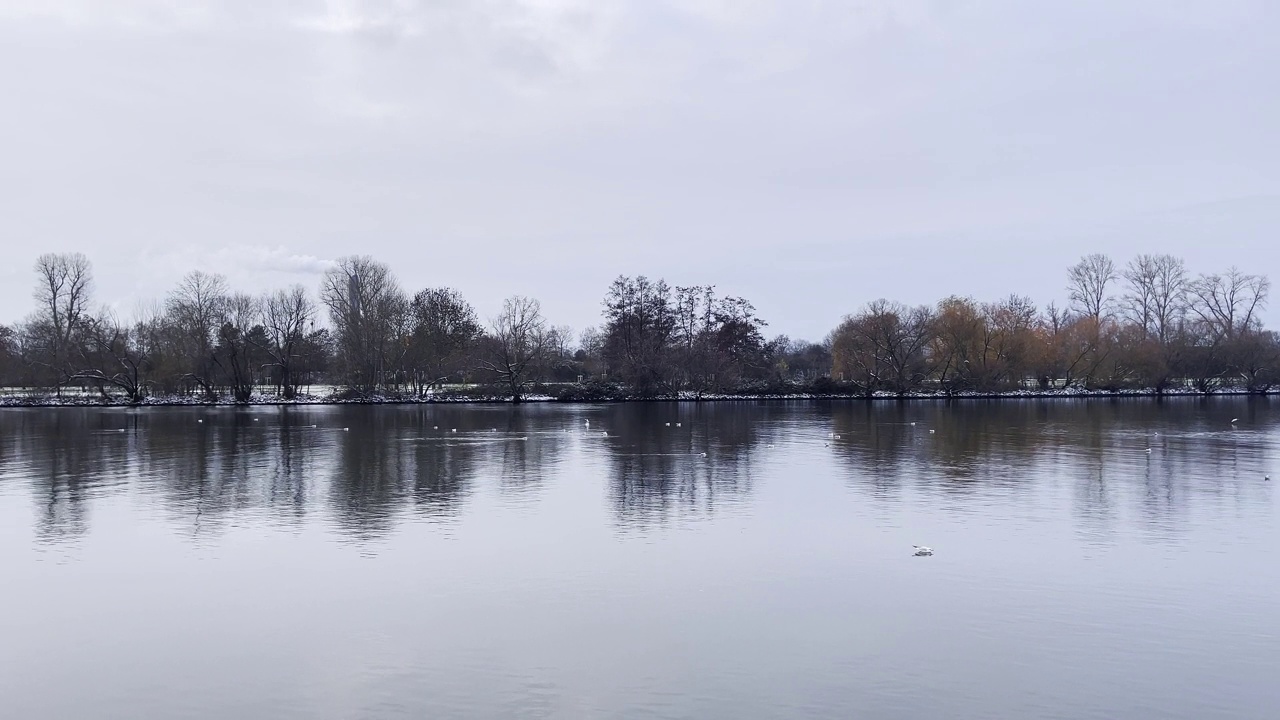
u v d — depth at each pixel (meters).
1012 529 32.28
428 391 124.12
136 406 109.19
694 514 35.28
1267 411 97.88
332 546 29.98
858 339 134.38
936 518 34.31
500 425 80.81
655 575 26.36
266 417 91.56
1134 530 32.06
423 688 18.47
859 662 19.73
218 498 39.16
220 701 17.97
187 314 113.88
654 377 129.12
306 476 45.94
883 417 91.31
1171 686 18.50
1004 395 130.25
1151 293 140.38
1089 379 133.75
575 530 32.34
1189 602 23.72
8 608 23.58
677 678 18.91
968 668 19.42
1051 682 18.69
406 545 30.12
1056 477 44.84
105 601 24.12
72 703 17.94
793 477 45.28
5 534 31.91
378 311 120.62
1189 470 47.22
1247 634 21.36
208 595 24.58
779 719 17.03
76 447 60.19
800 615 22.77
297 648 20.67
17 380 115.69
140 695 18.27
